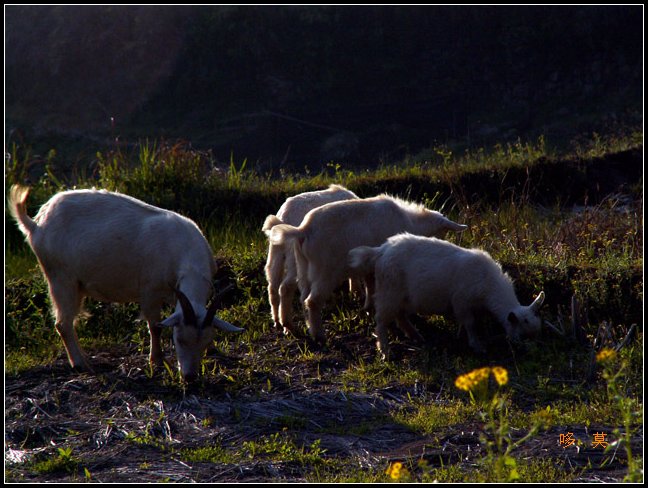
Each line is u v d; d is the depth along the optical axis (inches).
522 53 1234.6
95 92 1294.3
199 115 1218.0
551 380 284.5
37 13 1384.1
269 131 1123.9
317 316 325.1
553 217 495.8
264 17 1275.8
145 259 291.7
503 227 448.1
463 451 224.2
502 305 307.6
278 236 313.3
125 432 241.3
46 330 358.3
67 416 261.0
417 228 347.6
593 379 282.8
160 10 1323.8
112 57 1315.2
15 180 509.7
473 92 1217.4
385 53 1262.3
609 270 350.0
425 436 238.1
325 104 1203.2
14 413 262.2
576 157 608.4
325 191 363.9
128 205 302.2
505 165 579.8
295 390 279.4
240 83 1246.3
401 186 553.9
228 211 510.6
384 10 1274.6
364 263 313.3
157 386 283.7
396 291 308.0
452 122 1141.7
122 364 309.9
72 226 295.9
